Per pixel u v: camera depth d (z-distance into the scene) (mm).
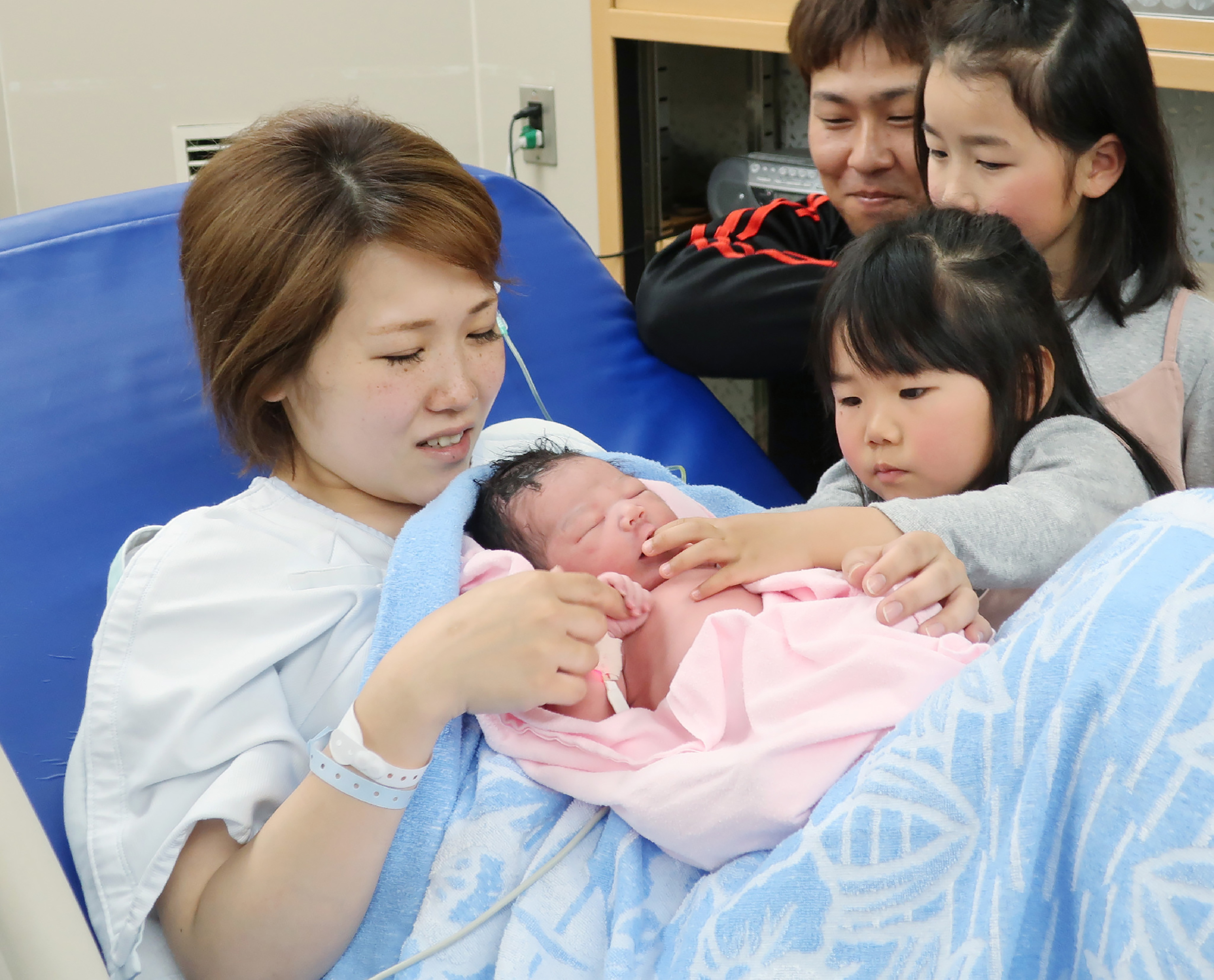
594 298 1572
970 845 683
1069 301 1276
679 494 1143
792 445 1834
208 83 2107
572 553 1022
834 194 1561
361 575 968
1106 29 1157
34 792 925
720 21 1765
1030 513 970
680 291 1518
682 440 1490
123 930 799
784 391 1802
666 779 798
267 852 769
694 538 971
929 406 1022
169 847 798
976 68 1172
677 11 1847
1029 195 1202
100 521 1103
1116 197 1248
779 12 1690
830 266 1514
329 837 759
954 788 687
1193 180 1716
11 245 1216
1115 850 614
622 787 820
